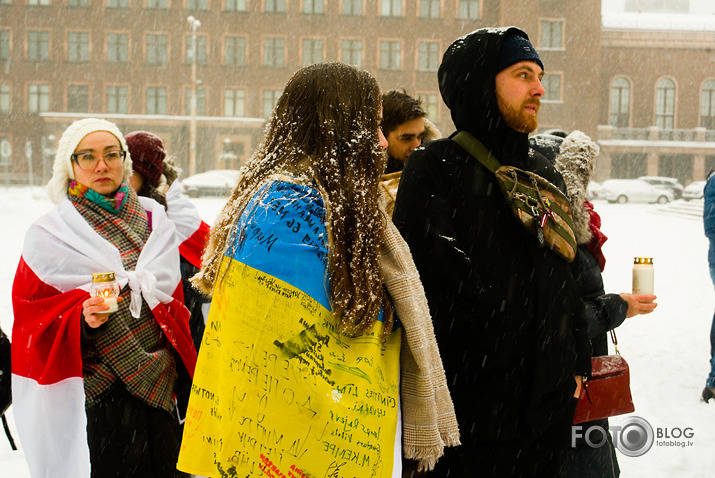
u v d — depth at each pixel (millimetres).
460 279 2166
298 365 1592
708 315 8172
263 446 1589
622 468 3898
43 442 2590
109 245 2781
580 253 2887
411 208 2262
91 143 2857
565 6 52219
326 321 1620
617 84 55531
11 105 51500
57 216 2822
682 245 16156
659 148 54281
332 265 1625
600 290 2928
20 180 50656
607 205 36469
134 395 2699
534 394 2188
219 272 1695
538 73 2336
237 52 51812
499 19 52438
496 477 2223
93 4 51188
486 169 2297
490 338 2186
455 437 1843
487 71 2295
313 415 1596
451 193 2271
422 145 2375
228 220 1743
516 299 2199
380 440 1688
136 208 2984
